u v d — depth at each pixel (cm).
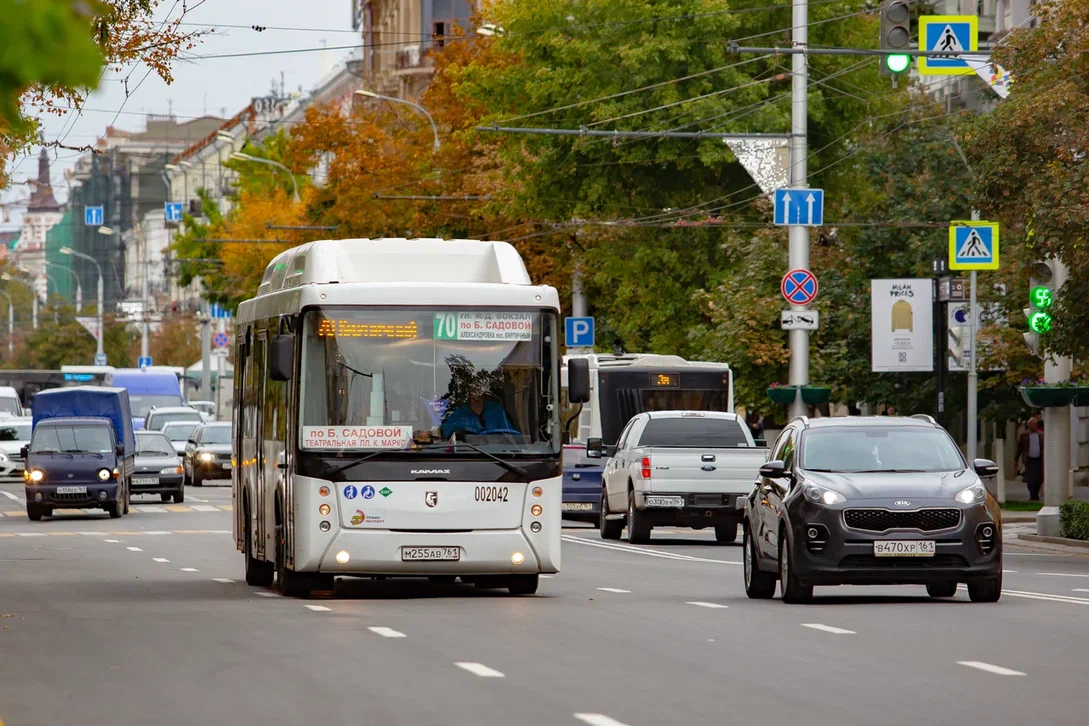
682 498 7138
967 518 4066
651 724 2222
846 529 4034
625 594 4559
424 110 13738
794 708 2369
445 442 4309
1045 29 6600
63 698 2516
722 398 9562
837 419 4453
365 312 4344
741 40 10681
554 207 11219
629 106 10681
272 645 3219
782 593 4241
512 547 4319
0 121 1173
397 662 2931
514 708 2375
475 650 3112
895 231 10669
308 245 4572
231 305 19838
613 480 7694
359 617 3806
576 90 10912
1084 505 7206
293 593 4522
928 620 3678
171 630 3538
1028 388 7456
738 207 10944
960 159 10625
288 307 4534
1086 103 6412
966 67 6706
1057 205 6375
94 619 3816
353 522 4275
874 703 2419
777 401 8425
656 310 11169
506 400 4359
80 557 6450
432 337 4353
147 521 9138
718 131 10444
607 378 9550
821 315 10356
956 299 8081
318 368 4319
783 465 4359
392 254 4509
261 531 4841
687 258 11088
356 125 14550
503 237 12775
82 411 10862
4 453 14500
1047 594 4469
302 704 2428
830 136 10888
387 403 4319
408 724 2231
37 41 1141
